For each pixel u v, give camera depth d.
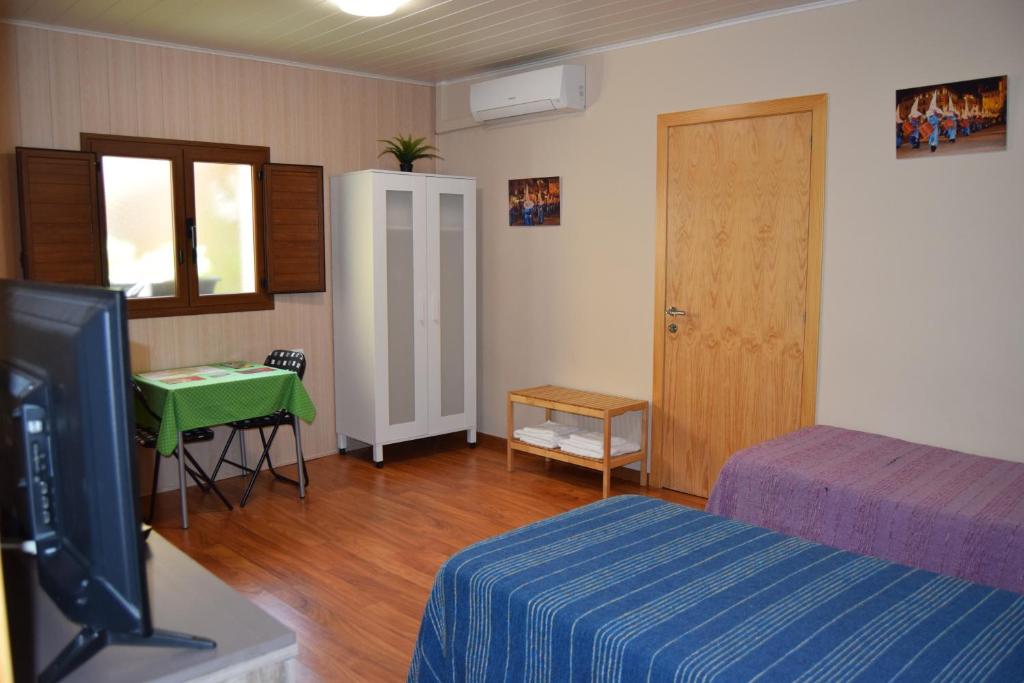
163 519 4.09
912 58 3.47
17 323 1.21
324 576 3.40
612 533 2.27
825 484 2.87
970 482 2.88
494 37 4.37
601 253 4.79
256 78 4.77
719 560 2.07
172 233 4.51
